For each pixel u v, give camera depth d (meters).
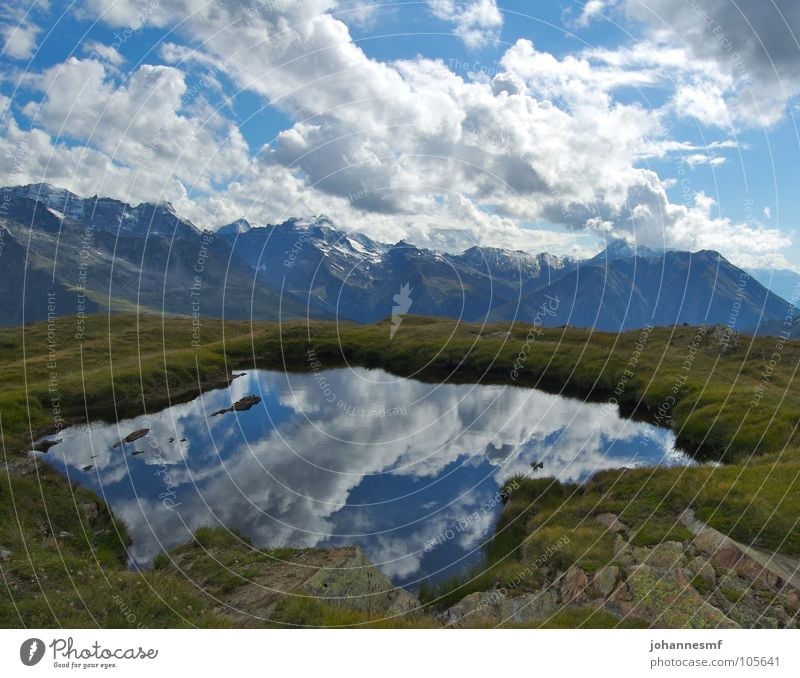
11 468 23.75
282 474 26.17
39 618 11.02
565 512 19.02
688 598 11.38
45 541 16.25
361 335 69.25
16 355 53.31
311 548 17.14
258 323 84.69
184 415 36.78
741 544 13.28
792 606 10.84
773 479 17.02
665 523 15.80
